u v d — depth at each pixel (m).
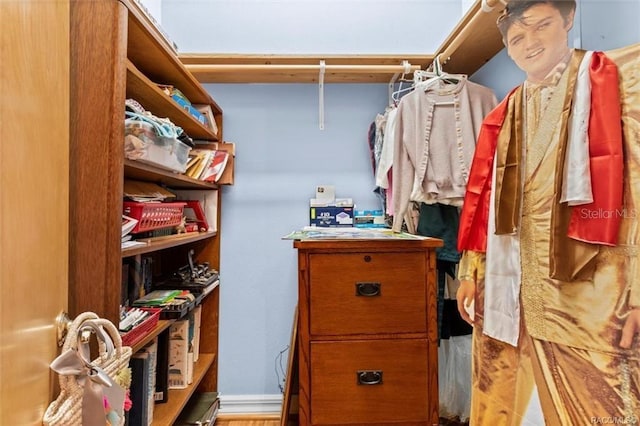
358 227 1.78
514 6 0.86
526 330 0.86
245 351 1.91
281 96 1.94
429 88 1.39
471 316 1.03
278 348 1.92
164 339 1.38
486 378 0.97
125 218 1.00
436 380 1.19
